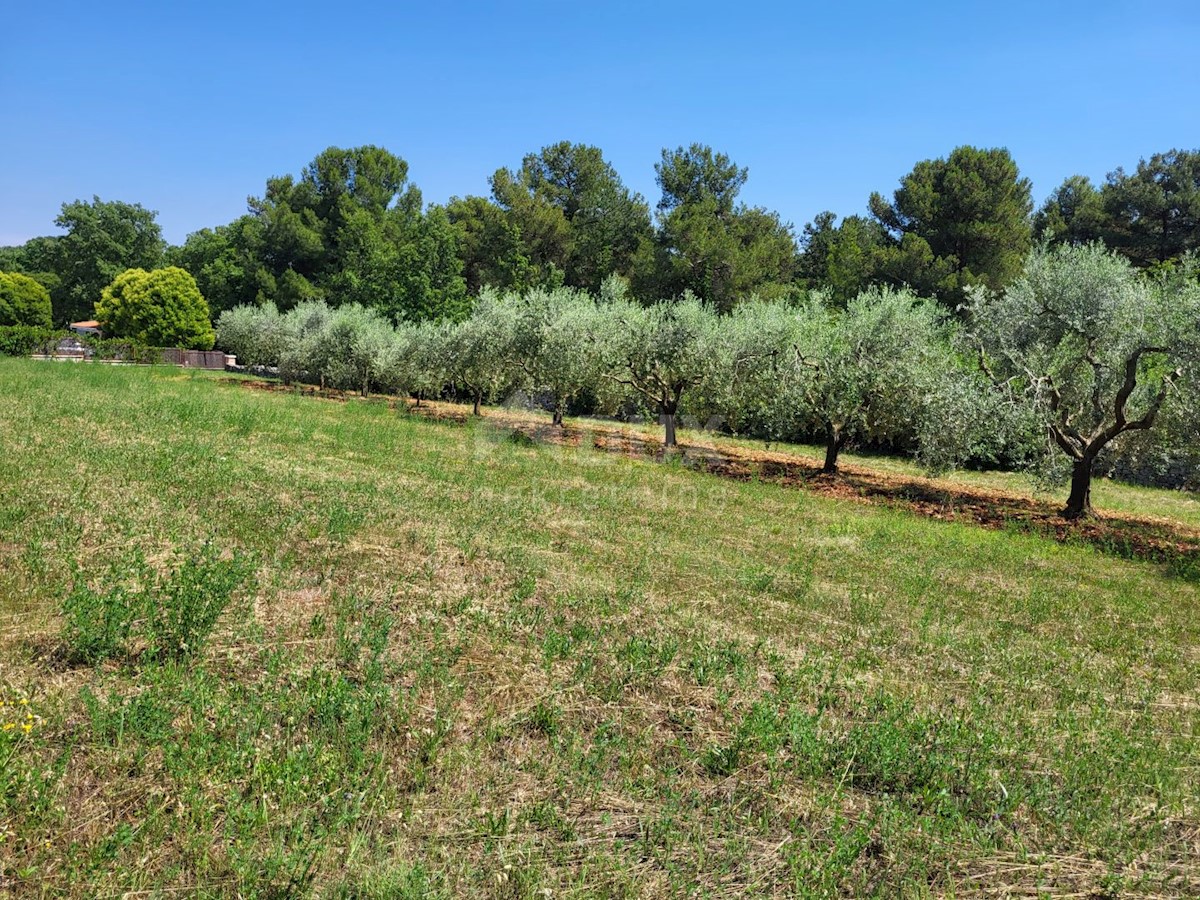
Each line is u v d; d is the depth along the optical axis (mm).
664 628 6023
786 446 22672
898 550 9469
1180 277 11555
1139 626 7191
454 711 4367
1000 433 11977
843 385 15547
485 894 3031
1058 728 4875
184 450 11438
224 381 33562
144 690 4223
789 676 5309
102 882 2881
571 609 6250
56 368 27078
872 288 16453
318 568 6656
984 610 7316
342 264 54812
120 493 8453
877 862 3488
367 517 8438
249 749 3707
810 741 4234
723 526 10008
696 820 3625
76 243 71875
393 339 29250
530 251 45562
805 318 17016
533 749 4113
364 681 4625
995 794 4074
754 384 17062
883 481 16281
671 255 39594
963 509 13336
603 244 44938
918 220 34062
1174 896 3391
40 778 3355
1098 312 11820
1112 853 3641
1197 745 4816
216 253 65438
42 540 6551
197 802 3322
